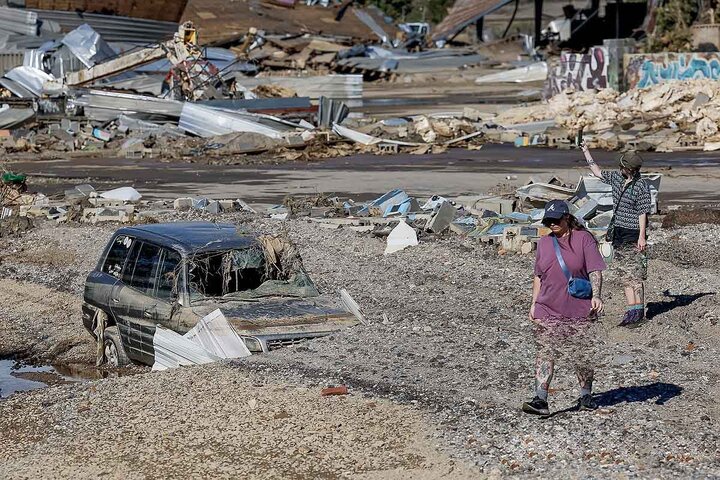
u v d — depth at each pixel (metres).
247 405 11.92
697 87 55.34
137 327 15.61
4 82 64.69
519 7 150.38
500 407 11.24
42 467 10.56
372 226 24.56
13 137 54.28
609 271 18.89
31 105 58.44
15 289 21.00
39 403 12.73
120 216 27.11
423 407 11.43
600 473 9.38
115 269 16.45
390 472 9.79
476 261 20.38
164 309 15.16
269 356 13.91
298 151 47.16
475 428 10.66
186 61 58.81
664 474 9.27
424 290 18.38
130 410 12.13
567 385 12.00
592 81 67.31
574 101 58.53
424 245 21.98
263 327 14.47
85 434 11.45
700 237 22.33
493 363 13.12
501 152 46.47
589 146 46.56
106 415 12.04
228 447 10.74
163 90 60.66
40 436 11.55
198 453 10.64
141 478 10.09
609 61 66.12
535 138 49.41
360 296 18.23
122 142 51.88
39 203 30.39
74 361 16.47
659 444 9.95
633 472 9.34
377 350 13.92
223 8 115.56
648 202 14.79
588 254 10.57
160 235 16.12
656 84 60.25
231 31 111.56
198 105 52.84
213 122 52.09
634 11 110.31
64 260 23.28
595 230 21.59
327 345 14.26
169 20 93.88
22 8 84.38
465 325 15.38
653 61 64.12
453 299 17.55
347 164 42.81
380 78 109.69
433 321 15.67
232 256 15.62
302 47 110.38
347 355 13.76
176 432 11.29
